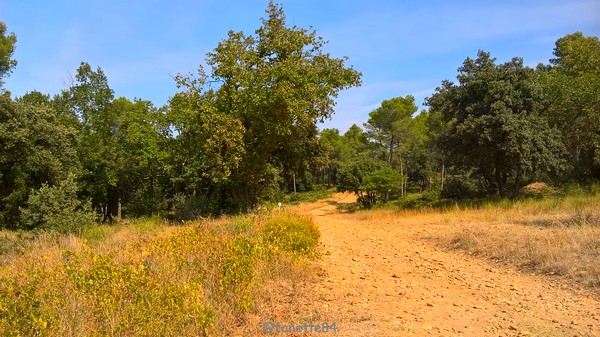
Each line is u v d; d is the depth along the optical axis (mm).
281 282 6934
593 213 12297
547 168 23188
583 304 5914
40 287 4586
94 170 34562
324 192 72625
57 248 9805
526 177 34500
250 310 5512
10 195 23781
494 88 23859
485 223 14539
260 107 19938
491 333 4914
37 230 16266
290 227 10320
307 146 25172
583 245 8641
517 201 20781
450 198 36000
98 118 37312
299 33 21859
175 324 4305
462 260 9859
